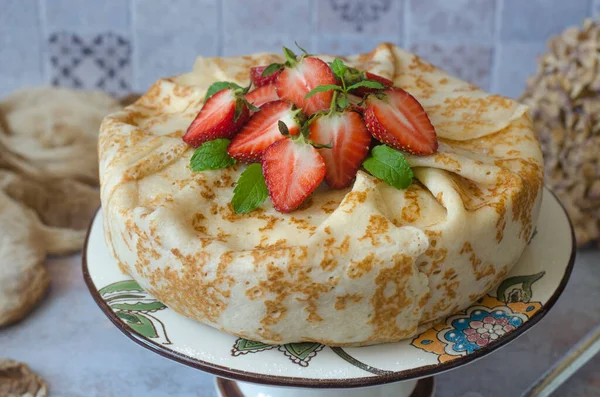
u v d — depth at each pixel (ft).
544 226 2.07
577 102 2.44
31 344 2.27
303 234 1.74
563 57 2.47
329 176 1.80
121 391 2.14
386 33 3.11
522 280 1.92
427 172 1.82
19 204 2.60
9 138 2.84
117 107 3.02
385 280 1.70
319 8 3.07
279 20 3.10
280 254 1.68
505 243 1.83
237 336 1.80
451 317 1.84
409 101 1.82
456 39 3.10
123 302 1.87
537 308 1.84
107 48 3.16
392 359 1.74
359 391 1.98
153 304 1.87
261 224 1.77
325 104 1.83
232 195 1.82
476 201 1.82
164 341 1.78
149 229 1.73
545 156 2.51
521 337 2.27
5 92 3.25
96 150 2.82
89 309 2.39
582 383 2.15
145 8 3.08
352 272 1.68
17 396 2.12
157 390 2.15
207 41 3.14
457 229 1.73
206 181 1.82
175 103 2.07
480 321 1.82
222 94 1.84
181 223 1.74
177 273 1.74
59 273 2.49
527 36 3.08
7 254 2.41
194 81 2.15
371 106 1.79
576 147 2.45
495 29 3.07
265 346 1.78
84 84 3.24
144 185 1.84
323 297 1.70
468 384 2.14
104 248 2.03
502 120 1.98
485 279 1.83
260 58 2.21
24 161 2.77
